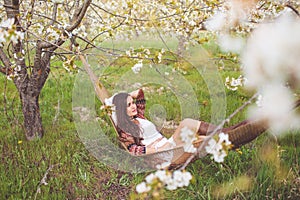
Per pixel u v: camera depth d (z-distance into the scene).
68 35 4.15
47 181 4.11
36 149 4.65
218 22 3.74
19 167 4.26
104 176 4.35
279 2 3.64
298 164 4.13
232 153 4.39
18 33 2.58
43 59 4.79
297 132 4.43
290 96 2.64
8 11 3.90
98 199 3.98
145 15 5.48
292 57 2.52
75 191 4.03
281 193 3.79
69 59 3.62
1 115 5.70
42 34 4.53
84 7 4.00
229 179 3.97
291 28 2.55
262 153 4.13
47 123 5.49
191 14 4.61
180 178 2.19
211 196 3.80
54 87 6.98
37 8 5.65
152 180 2.12
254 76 2.64
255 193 3.73
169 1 4.57
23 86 4.80
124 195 4.04
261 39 2.57
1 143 4.89
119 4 5.94
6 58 4.66
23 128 5.16
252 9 3.58
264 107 2.75
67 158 4.54
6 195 3.86
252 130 3.28
